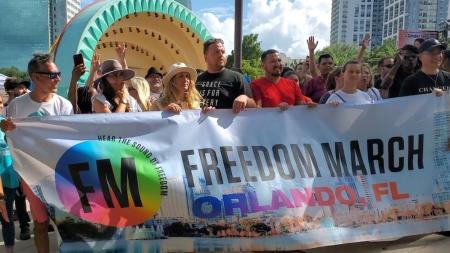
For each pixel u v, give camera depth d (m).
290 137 4.35
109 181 3.80
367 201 4.40
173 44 13.55
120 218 3.79
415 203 4.53
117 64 4.44
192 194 3.96
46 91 3.92
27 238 5.34
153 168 3.90
